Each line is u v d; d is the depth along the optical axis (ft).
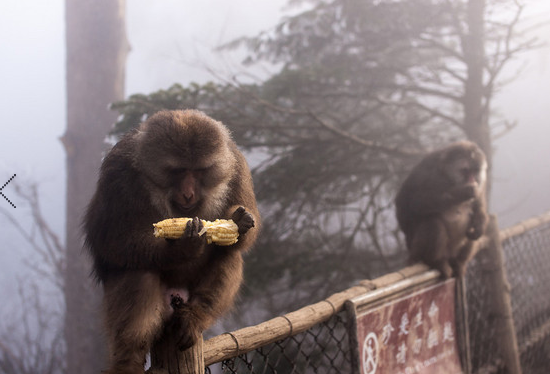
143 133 9.20
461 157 19.17
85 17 46.21
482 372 18.33
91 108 46.09
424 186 19.70
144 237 8.70
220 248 9.51
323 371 21.62
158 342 8.52
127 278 8.79
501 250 19.30
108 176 9.00
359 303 12.24
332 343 24.23
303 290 33.78
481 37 31.01
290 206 32.45
